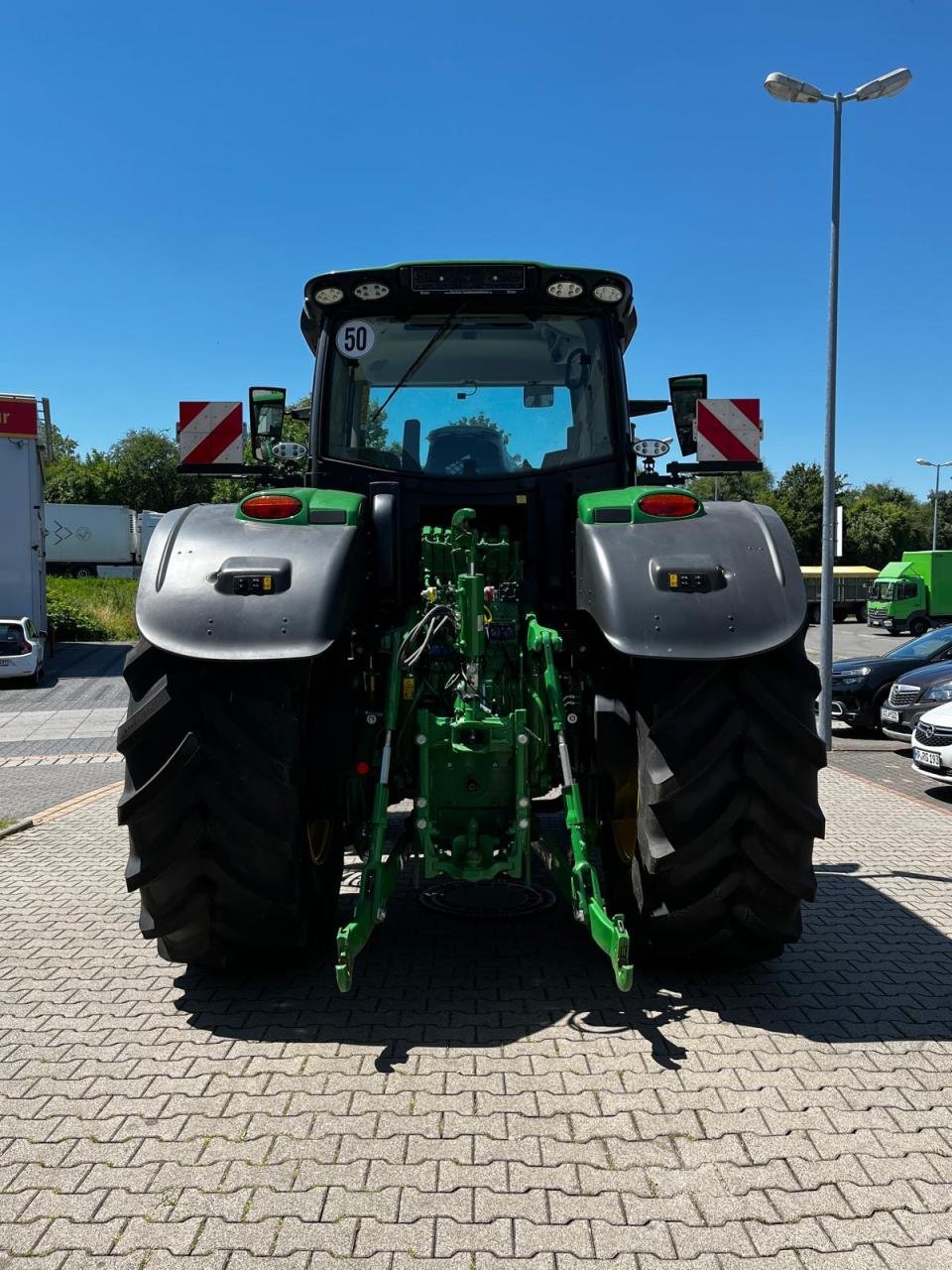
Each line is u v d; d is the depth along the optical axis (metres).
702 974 3.76
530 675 3.82
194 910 3.41
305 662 3.33
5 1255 2.18
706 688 3.32
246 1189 2.41
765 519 3.58
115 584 34.38
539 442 4.30
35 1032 3.29
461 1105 2.79
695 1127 2.68
